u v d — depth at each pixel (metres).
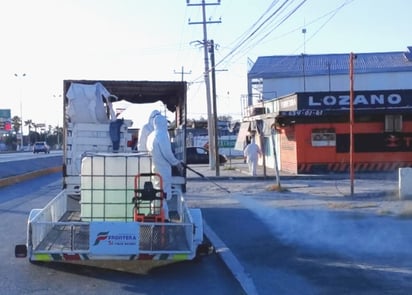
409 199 18.91
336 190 22.62
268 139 40.81
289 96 35.06
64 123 14.64
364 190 22.23
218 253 10.97
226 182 28.92
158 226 9.29
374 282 8.62
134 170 10.49
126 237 9.05
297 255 10.75
